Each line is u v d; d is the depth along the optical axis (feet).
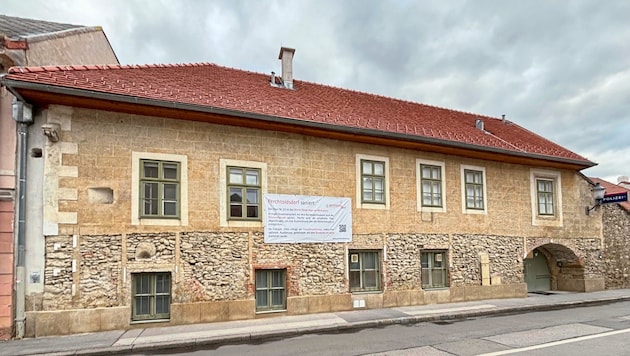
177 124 36.09
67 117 32.63
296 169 40.29
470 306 43.16
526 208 53.42
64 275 31.40
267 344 28.89
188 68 47.01
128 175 33.94
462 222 48.42
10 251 30.76
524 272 56.08
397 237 44.32
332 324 34.06
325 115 43.09
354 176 43.06
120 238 33.17
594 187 59.06
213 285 35.65
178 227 35.01
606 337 29.60
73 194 32.19
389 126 45.68
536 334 30.83
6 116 31.96
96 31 47.65
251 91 45.32
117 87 33.68
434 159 47.83
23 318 30.22
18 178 31.17
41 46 35.68
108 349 27.22
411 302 43.83
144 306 33.71
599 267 58.18
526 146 56.08
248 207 38.04
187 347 28.53
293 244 39.19
